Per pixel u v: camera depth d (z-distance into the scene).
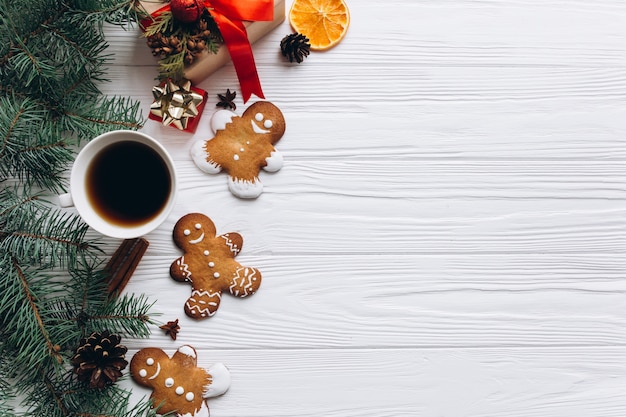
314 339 0.84
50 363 0.78
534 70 0.85
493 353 0.85
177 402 0.81
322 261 0.84
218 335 0.82
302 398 0.83
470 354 0.85
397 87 0.84
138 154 0.76
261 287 0.83
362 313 0.84
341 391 0.84
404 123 0.84
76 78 0.78
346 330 0.84
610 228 0.86
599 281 0.86
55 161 0.76
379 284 0.84
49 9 0.74
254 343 0.83
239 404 0.83
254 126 0.82
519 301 0.85
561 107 0.85
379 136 0.84
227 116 0.82
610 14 0.85
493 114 0.85
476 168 0.85
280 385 0.83
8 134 0.73
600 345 0.86
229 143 0.82
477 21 0.85
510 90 0.85
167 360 0.81
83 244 0.75
